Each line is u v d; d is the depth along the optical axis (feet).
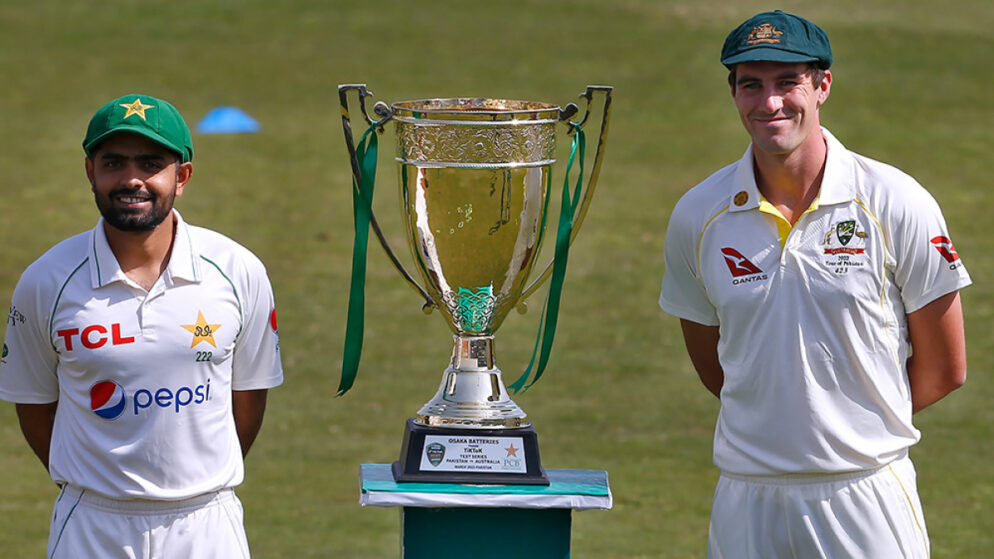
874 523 36.68
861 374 36.37
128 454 35.42
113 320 35.29
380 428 87.66
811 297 36.24
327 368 101.24
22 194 151.23
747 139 182.60
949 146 176.86
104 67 211.82
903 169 165.17
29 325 35.94
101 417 35.37
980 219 145.89
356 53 226.99
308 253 133.59
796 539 36.99
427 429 37.19
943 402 93.76
